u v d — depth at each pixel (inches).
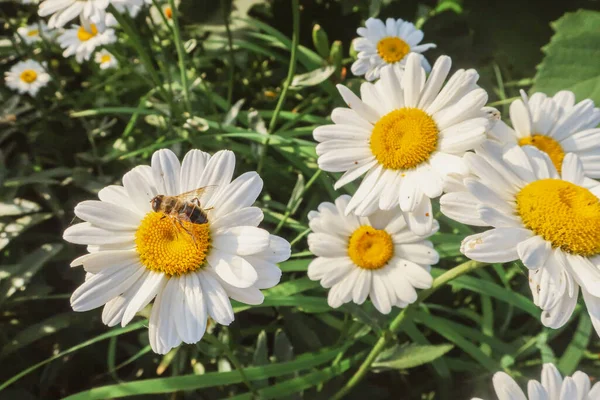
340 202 7.7
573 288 5.2
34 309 10.1
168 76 10.8
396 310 8.9
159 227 5.4
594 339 9.8
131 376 9.5
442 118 6.3
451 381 9.1
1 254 10.3
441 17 13.9
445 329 8.9
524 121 7.3
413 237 7.4
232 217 5.6
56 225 11.1
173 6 10.0
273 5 14.3
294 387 8.0
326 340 9.5
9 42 13.5
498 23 13.4
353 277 7.4
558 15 13.1
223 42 12.8
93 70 13.1
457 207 5.6
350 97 6.8
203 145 10.9
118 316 5.4
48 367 9.4
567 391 5.4
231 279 5.2
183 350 8.8
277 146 10.5
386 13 14.0
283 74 13.6
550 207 5.3
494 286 9.1
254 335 9.8
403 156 6.3
